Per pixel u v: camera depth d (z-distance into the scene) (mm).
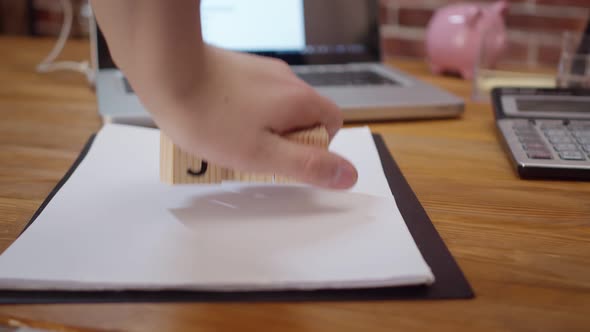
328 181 307
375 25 837
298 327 250
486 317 262
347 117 594
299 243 308
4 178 434
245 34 794
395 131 584
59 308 258
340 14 821
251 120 291
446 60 888
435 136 569
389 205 365
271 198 374
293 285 271
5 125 584
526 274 303
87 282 267
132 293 269
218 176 330
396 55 1096
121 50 275
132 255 292
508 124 537
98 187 385
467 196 414
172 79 270
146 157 451
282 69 349
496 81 792
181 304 263
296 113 313
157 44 265
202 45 283
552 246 338
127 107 553
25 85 787
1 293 266
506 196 416
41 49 1099
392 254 297
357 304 267
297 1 805
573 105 580
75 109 662
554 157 461
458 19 864
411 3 1055
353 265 285
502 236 350
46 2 1247
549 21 943
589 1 904
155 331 246
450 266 303
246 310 260
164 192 380
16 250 293
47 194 404
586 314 267
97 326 247
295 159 298
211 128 282
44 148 513
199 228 324
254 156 292
